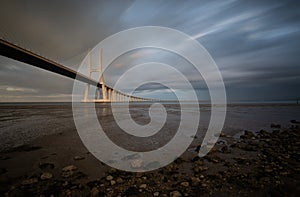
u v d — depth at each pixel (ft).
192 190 8.80
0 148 17.74
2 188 9.25
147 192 8.68
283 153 14.90
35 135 24.50
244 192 8.52
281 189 8.52
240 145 17.61
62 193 8.66
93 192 8.52
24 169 12.09
